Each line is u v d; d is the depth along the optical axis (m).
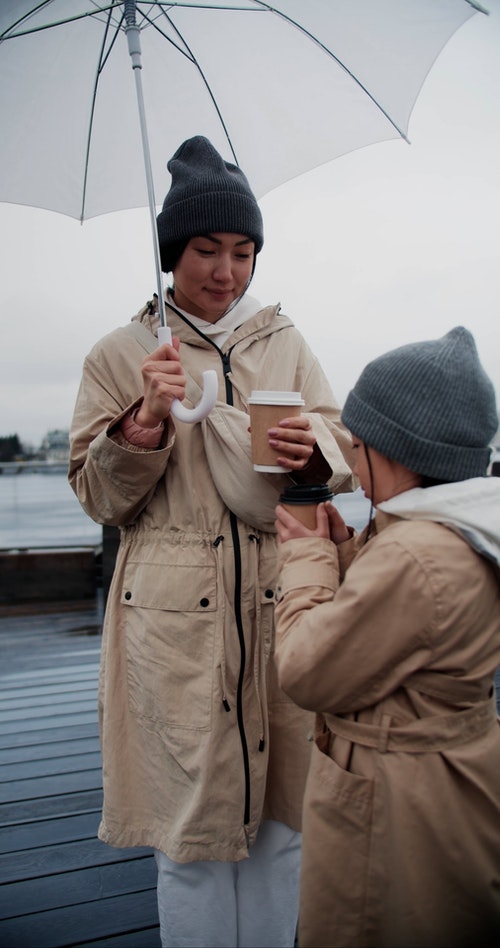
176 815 1.32
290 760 1.38
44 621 4.88
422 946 0.95
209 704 1.27
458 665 0.95
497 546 0.94
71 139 1.52
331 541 1.14
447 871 0.95
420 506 0.96
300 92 1.55
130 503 1.31
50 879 1.98
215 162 1.28
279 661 1.01
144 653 1.32
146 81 1.54
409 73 1.51
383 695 0.97
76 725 3.08
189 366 1.36
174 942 1.37
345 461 1.35
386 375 0.99
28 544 6.70
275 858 1.42
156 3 1.33
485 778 0.98
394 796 0.95
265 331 1.44
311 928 1.02
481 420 0.99
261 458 1.19
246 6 1.42
